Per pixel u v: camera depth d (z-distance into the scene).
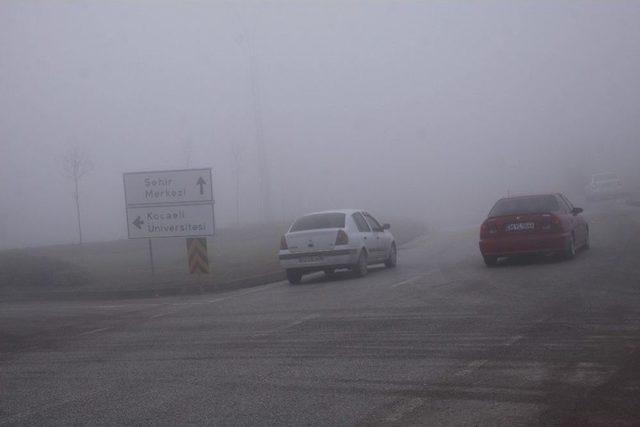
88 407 7.69
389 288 15.57
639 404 6.74
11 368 10.01
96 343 11.58
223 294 17.80
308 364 9.02
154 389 8.27
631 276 14.53
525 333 9.98
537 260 18.66
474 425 6.40
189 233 19.88
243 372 8.81
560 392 7.21
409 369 8.45
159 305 16.20
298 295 15.80
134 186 20.16
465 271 17.52
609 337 9.47
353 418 6.78
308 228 18.34
